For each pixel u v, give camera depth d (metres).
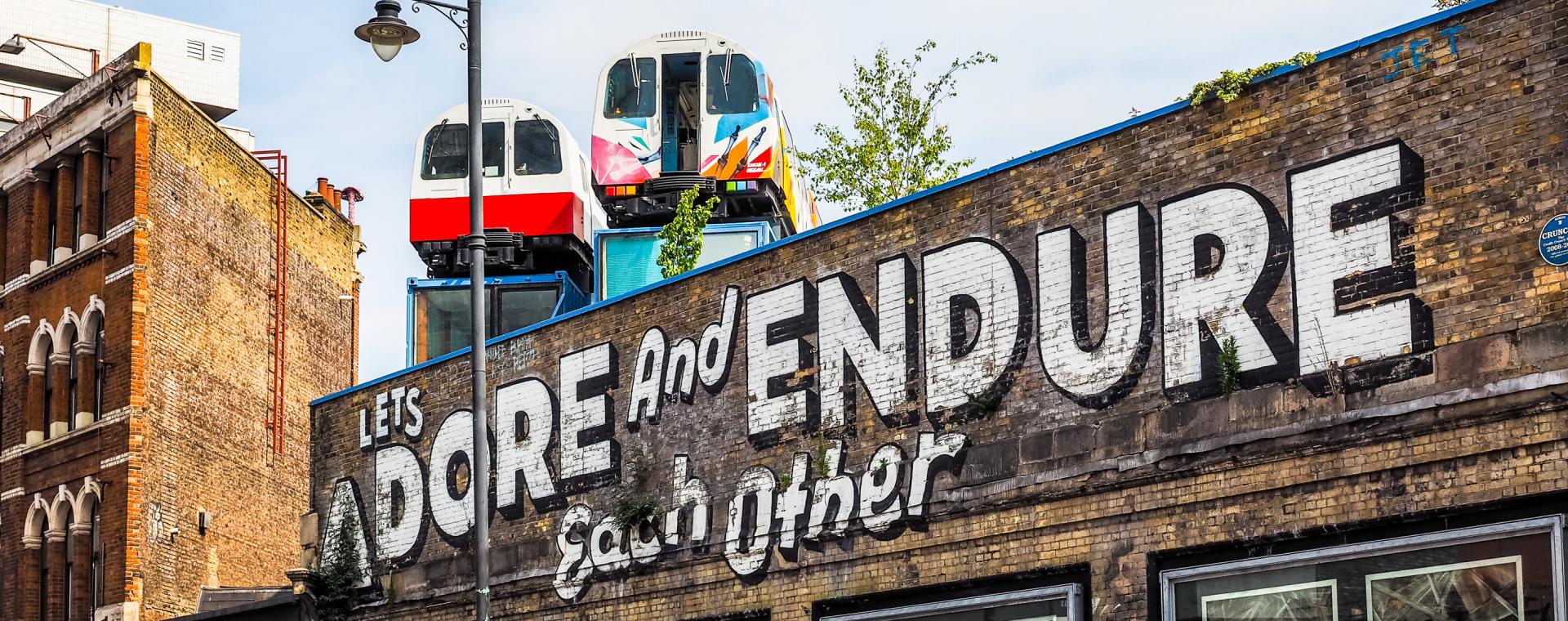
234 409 37.88
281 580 39.25
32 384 36.72
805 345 19.97
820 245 20.00
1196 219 16.11
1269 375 15.29
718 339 21.19
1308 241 15.15
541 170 33.66
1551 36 13.66
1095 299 16.89
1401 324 14.34
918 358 18.58
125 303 34.59
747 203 31.88
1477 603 13.50
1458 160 14.16
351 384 44.53
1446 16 14.40
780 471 19.98
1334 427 14.66
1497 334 13.63
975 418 17.86
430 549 25.00
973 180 18.33
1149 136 16.64
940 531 18.03
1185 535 15.72
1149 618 15.88
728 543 20.47
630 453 22.12
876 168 35.59
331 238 44.09
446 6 18.88
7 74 79.12
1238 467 15.37
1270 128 15.62
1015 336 17.61
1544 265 13.46
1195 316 15.98
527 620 23.19
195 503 35.75
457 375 25.14
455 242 33.41
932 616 17.92
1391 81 14.73
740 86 31.80
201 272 36.84
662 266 29.81
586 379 23.02
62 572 35.16
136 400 34.12
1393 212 14.55
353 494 26.55
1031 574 17.05
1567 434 13.10
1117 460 16.34
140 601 33.56
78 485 35.06
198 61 88.56
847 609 18.92
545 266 35.09
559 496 23.06
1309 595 14.70
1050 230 17.44
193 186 36.75
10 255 37.91
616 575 21.95
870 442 18.97
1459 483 13.75
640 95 32.31
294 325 41.25
